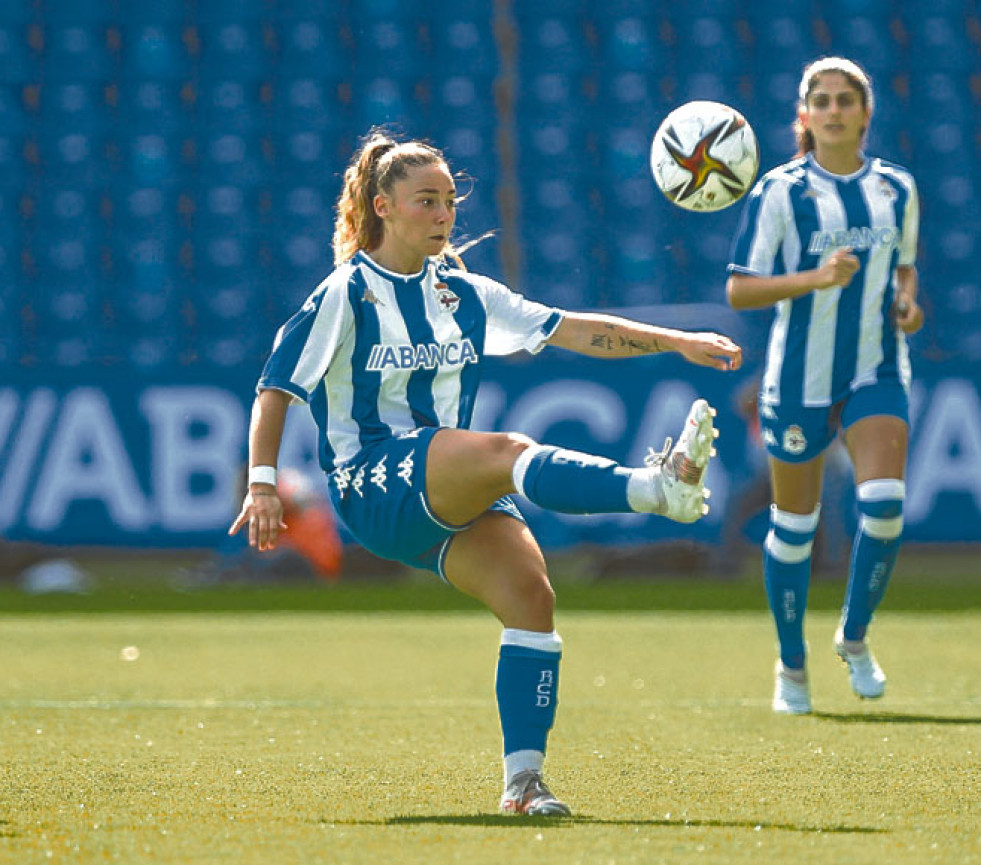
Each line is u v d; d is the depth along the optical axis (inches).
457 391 558.9
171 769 612.1
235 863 405.1
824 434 832.3
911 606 1592.0
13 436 1868.8
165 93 2468.0
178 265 2342.5
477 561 521.3
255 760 641.6
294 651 1207.6
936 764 621.0
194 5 2524.6
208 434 1868.8
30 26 2509.8
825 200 820.0
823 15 2512.3
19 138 2427.4
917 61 2476.6
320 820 484.4
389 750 675.4
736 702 874.8
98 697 906.1
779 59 2486.5
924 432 1841.8
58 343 2283.5
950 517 1839.3
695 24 2511.1
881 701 877.2
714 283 2319.1
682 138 732.0
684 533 1889.8
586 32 2509.8
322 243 2363.4
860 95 823.7
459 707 850.8
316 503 1846.7
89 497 1866.4
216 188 2397.9
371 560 1863.9
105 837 449.1
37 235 2361.0
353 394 544.4
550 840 442.6
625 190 2394.2
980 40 2495.1
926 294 2327.8
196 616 1542.8
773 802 525.7
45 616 1551.4
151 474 1868.8
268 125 2443.4
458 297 561.9
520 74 2480.3
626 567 1870.1
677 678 1009.5
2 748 682.2
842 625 863.1
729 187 734.5
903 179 830.5
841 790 552.7
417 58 2487.7
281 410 531.2
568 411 1861.5
